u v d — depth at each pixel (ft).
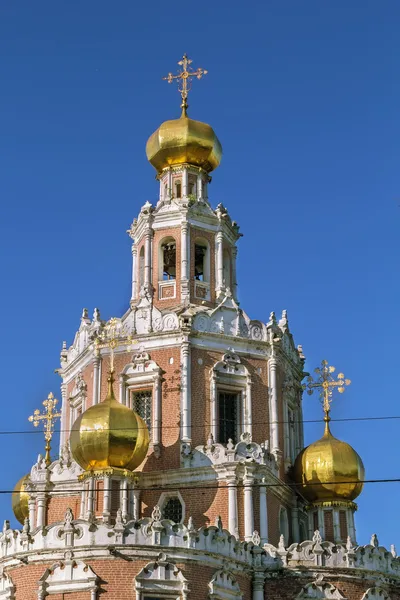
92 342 254.68
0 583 210.38
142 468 238.48
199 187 278.67
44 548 203.41
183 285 261.24
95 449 223.51
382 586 222.89
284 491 245.45
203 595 203.10
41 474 243.40
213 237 270.46
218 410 246.88
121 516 205.36
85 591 199.00
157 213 269.85
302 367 275.80
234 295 273.95
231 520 228.02
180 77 289.74
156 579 199.93
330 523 245.24
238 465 231.30
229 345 251.60
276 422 249.96
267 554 220.02
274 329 257.55
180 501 233.96
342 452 246.88
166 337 248.32
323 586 217.97
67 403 265.95
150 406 247.09
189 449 237.25
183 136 277.44
